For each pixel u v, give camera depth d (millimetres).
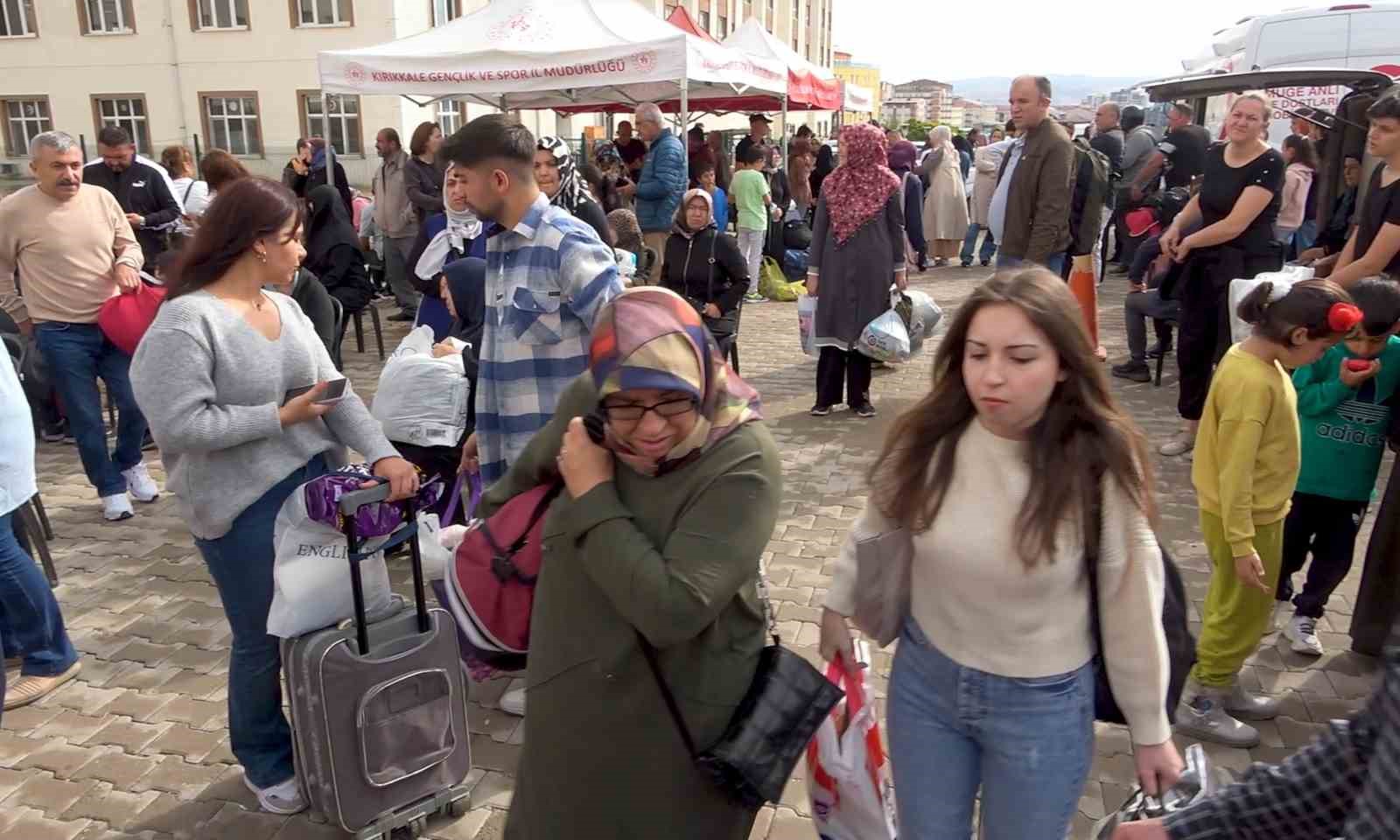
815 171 14703
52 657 3555
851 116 40594
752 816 1988
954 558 1864
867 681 2133
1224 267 5305
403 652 2609
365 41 22594
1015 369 1731
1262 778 1394
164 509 5336
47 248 4863
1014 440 1847
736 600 1838
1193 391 5660
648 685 1784
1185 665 1947
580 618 1809
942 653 1958
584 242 2965
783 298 11789
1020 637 1861
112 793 3016
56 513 5277
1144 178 10836
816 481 5598
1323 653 3676
